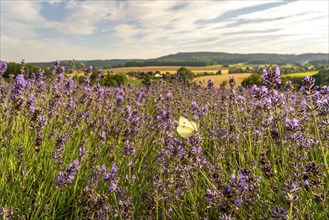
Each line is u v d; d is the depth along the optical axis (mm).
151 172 4734
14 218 3605
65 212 4117
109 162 4996
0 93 6824
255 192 3273
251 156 4402
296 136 3670
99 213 3158
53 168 4445
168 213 3477
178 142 4012
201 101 9359
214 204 3225
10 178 4094
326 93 3604
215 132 5543
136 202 4039
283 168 3816
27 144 5078
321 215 3023
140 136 5758
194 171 3793
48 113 5875
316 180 3078
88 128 5812
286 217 2061
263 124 4184
